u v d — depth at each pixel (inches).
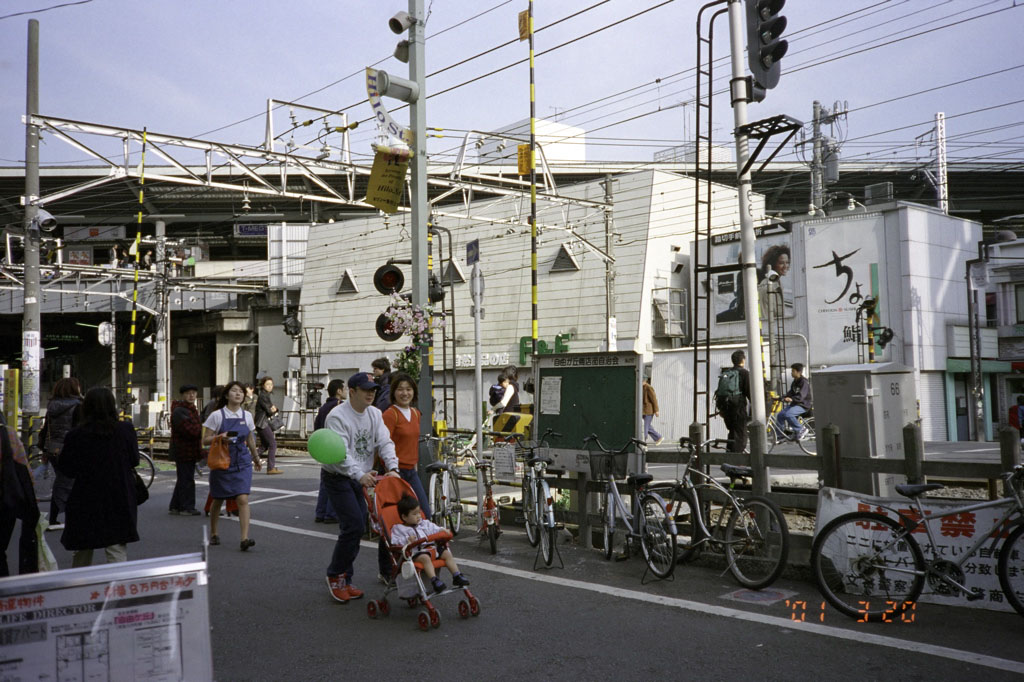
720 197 1230.9
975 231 1142.3
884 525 232.1
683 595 257.8
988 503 227.5
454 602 253.9
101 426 236.2
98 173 1547.7
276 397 1587.1
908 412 319.9
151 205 1632.6
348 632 225.0
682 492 296.0
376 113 390.9
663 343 1114.7
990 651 197.8
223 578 292.5
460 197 1441.9
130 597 131.6
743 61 353.7
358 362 1407.5
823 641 208.2
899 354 1023.0
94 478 235.1
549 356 366.3
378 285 465.1
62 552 346.9
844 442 306.3
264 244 1961.1
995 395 1163.9
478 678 187.0
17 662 124.6
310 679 188.5
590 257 1125.7
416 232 405.4
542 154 888.9
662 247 1122.0
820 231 1075.3
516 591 266.2
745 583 266.5
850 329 1047.6
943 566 223.9
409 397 310.2
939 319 1053.8
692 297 1159.0
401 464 307.4
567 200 943.0
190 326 1785.2
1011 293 1154.0
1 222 1814.7
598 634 217.9
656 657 198.5
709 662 194.2
